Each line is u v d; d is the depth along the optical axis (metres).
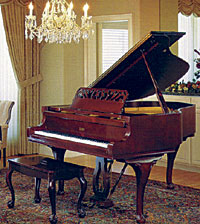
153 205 4.74
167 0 7.29
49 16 5.08
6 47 7.47
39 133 4.90
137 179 4.19
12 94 7.62
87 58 7.71
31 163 4.42
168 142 4.30
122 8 7.26
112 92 4.48
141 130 4.11
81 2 7.55
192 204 4.78
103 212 4.48
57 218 4.15
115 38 8.31
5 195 5.07
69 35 5.14
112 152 3.95
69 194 5.14
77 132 4.65
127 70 4.72
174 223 4.16
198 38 10.40
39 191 5.07
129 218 4.31
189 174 6.24
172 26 7.38
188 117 5.10
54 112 4.91
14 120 7.70
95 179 4.66
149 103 5.73
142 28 7.11
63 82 7.55
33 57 7.67
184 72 5.09
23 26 7.50
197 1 9.77
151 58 4.67
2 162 7.09
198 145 6.23
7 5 7.27
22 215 4.36
